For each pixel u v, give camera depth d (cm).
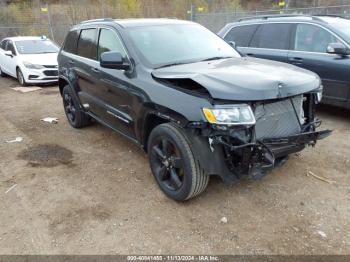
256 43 661
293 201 339
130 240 292
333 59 544
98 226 312
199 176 314
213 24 1825
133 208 338
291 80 310
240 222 310
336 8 1664
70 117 602
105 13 2002
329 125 561
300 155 440
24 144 523
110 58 361
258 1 2436
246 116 279
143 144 381
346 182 373
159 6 2133
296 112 329
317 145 473
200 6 2130
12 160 463
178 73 328
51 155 477
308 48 584
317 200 340
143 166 429
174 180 336
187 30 446
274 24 639
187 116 294
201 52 411
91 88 478
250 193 355
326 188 361
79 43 524
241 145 279
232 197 348
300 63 588
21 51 1066
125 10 2055
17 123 643
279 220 311
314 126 354
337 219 310
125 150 484
